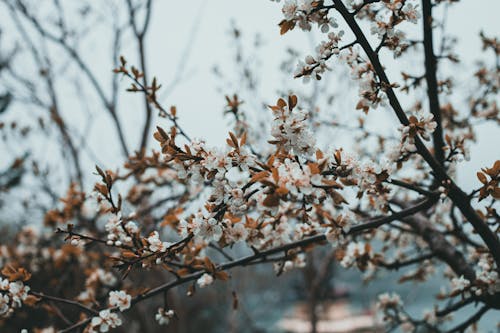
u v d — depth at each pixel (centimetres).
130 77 258
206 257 227
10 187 602
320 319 680
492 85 375
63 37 541
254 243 221
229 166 165
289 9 174
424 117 192
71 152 549
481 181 175
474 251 288
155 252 189
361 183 190
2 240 658
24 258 507
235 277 844
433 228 310
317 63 183
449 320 336
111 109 523
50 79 571
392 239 390
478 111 389
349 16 178
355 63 202
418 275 378
